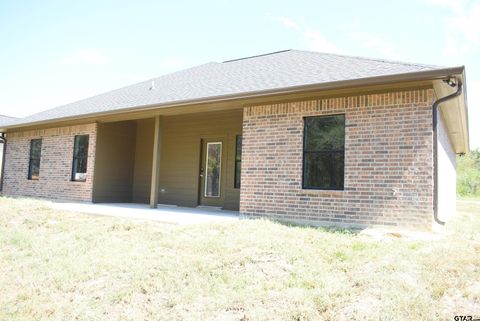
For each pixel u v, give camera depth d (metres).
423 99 7.04
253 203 8.84
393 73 6.75
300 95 8.21
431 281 4.23
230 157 11.88
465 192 31.28
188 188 12.80
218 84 11.18
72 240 6.59
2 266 5.32
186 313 3.81
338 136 7.99
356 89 7.53
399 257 5.04
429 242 6.02
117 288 4.43
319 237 6.19
